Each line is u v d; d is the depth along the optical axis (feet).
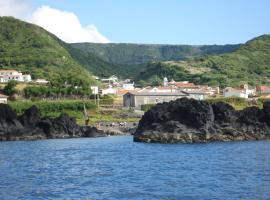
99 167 278.87
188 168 266.16
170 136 445.37
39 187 212.43
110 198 187.62
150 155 338.54
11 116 536.01
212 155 329.11
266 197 183.42
